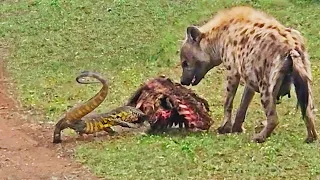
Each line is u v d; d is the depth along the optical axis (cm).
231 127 1169
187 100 1175
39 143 1142
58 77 1606
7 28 1898
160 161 994
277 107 1305
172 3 2005
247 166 963
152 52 1739
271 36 1074
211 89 1493
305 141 1066
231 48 1153
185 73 1252
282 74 1040
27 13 1998
